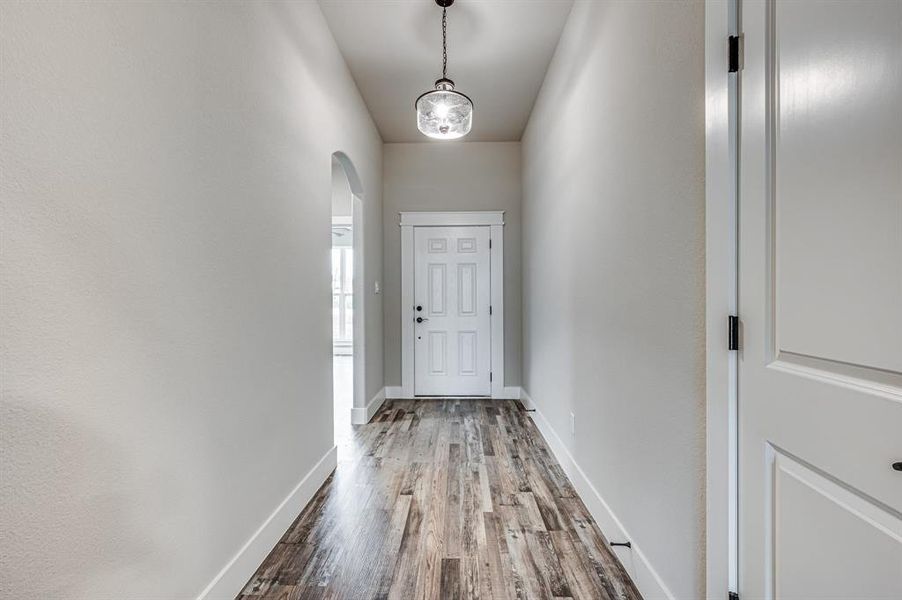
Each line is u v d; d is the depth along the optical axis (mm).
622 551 1684
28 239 820
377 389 4242
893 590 690
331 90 2691
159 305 1163
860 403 736
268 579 1611
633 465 1611
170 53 1219
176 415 1230
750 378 1008
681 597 1271
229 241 1521
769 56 945
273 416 1854
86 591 935
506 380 4664
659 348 1421
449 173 4656
